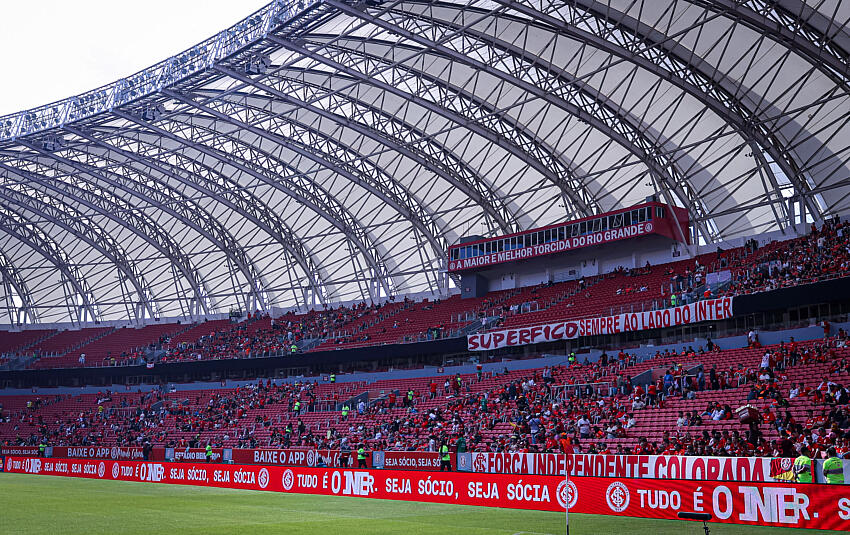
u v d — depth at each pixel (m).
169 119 66.19
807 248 52.12
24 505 28.45
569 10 48.09
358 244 79.94
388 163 70.62
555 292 68.06
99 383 89.94
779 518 21.73
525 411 48.44
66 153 73.81
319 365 76.75
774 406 37.69
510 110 59.91
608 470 31.25
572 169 63.22
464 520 23.94
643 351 55.91
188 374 85.06
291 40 53.31
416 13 50.97
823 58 44.31
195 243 89.62
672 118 55.75
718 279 54.91
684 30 44.75
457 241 75.31
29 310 101.75
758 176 56.56
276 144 71.12
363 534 20.61
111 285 98.25
